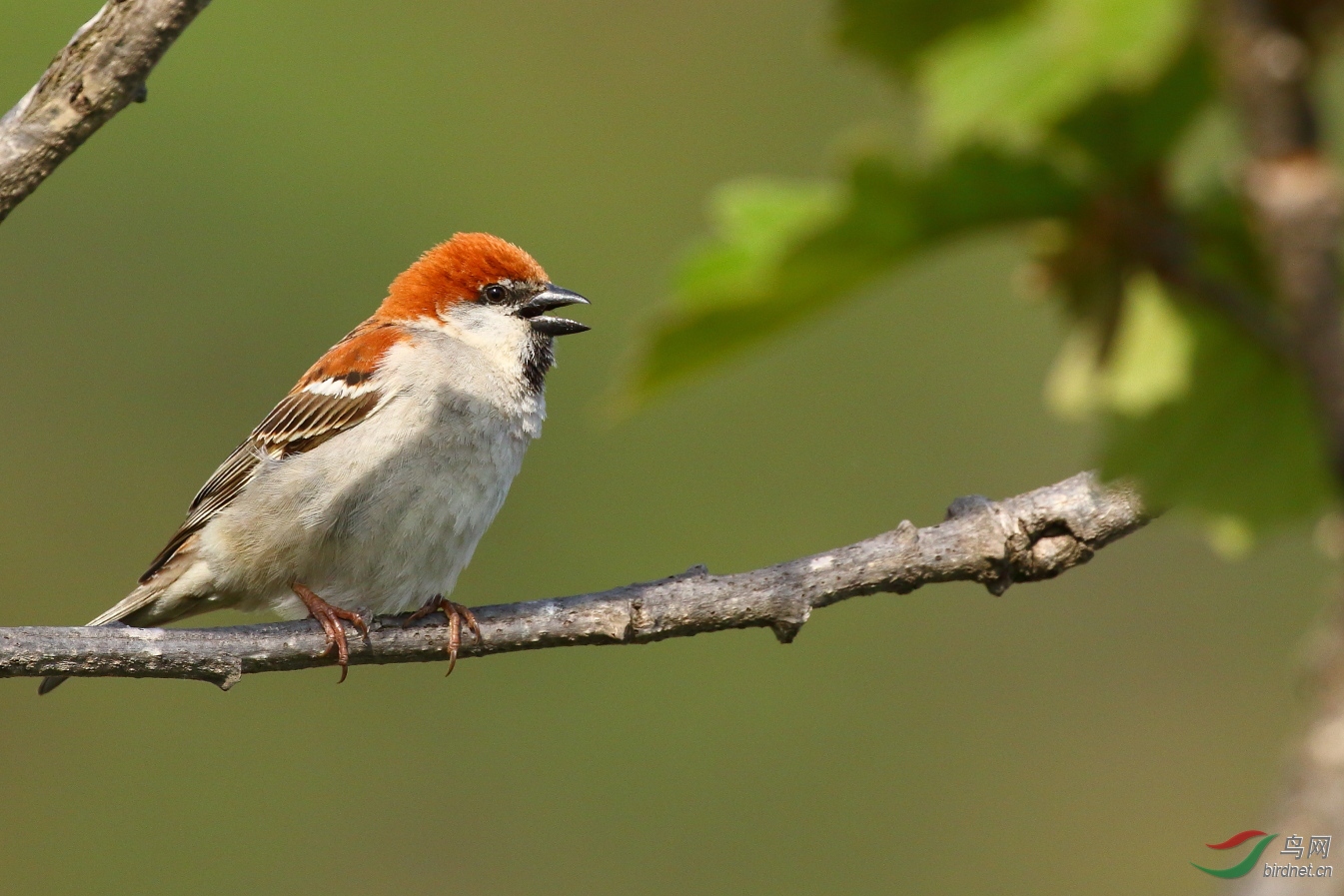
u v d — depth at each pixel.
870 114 21.27
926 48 1.56
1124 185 1.72
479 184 20.47
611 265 20.28
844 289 1.71
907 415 18.98
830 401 19.28
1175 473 1.95
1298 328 1.41
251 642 8.21
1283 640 16.47
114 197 19.06
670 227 20.53
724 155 21.03
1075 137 1.65
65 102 6.14
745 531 18.33
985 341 19.28
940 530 7.73
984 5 1.49
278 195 19.67
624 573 18.27
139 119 19.44
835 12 1.61
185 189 19.41
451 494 10.05
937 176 1.59
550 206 20.66
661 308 1.68
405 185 20.41
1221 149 1.77
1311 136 1.39
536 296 10.80
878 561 7.73
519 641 8.37
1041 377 18.97
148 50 6.12
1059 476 18.30
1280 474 1.92
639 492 18.78
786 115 21.41
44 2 18.98
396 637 8.48
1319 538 1.90
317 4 20.91
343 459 9.80
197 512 10.09
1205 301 1.79
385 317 10.88
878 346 19.42
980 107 1.47
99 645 7.67
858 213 1.61
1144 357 1.98
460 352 10.34
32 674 7.52
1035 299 1.89
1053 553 7.53
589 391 19.52
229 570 9.98
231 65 20.05
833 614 17.75
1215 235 1.79
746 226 1.66
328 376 9.99
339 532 9.80
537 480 18.80
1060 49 1.44
